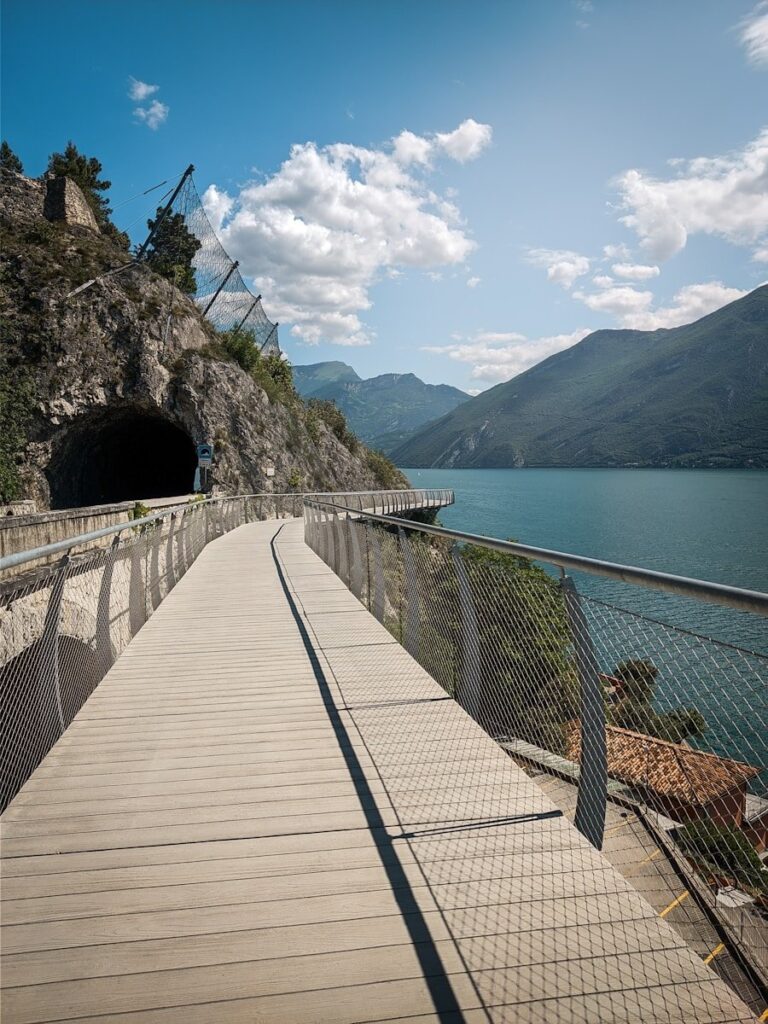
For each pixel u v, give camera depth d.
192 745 4.52
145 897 2.80
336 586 11.45
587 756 3.17
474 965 2.36
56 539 11.34
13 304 38.84
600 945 2.44
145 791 3.82
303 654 6.88
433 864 3.01
